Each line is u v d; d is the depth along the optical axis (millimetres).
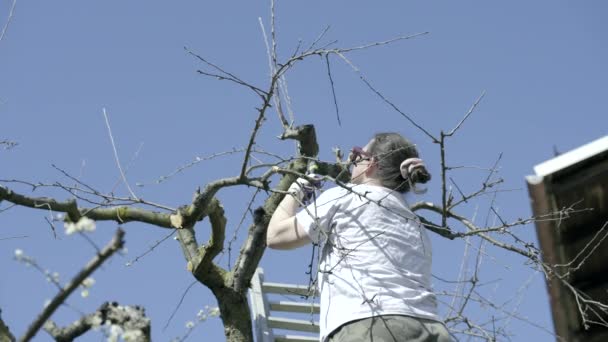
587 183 5762
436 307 5387
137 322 5039
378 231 5453
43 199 6871
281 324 8125
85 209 7238
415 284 5359
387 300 5219
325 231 5566
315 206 5516
